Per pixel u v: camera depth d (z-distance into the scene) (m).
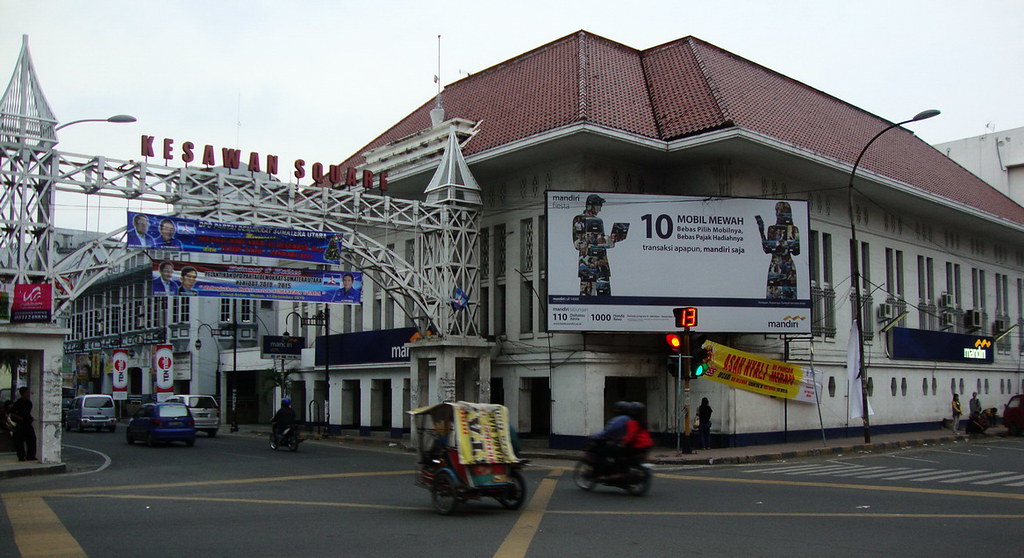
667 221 28.88
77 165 23.88
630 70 34.62
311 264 33.25
